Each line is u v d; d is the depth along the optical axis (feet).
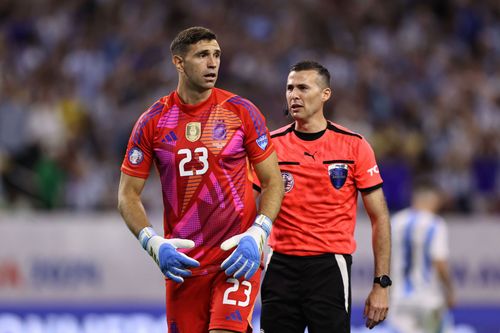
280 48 183.01
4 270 118.32
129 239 121.39
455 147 169.07
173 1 185.26
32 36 178.60
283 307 70.59
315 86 70.44
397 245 108.06
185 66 63.52
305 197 70.18
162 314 121.08
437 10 206.08
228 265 61.77
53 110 153.89
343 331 69.87
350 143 70.95
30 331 118.21
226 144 63.93
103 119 159.22
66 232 120.16
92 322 119.55
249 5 189.26
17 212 134.41
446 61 196.65
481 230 127.95
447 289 107.04
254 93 172.65
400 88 184.75
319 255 69.87
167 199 65.05
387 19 200.34
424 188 108.37
